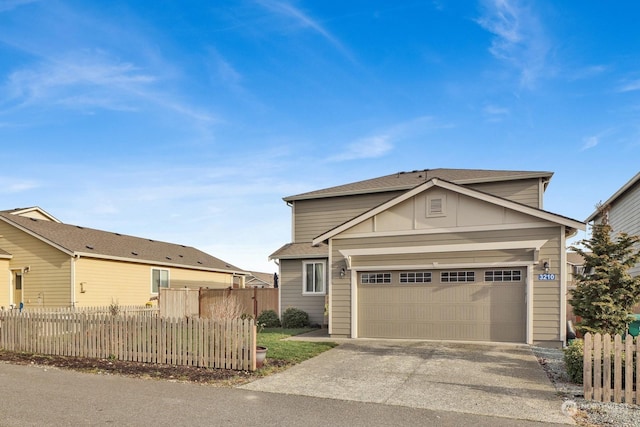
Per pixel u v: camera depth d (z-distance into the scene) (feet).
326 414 20.51
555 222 40.04
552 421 19.40
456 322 43.04
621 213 69.56
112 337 35.06
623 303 31.89
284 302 62.69
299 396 23.67
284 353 36.35
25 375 29.40
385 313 45.65
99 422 19.34
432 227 44.45
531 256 40.96
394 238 45.80
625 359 22.08
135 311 53.72
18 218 66.90
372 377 28.02
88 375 29.30
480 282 42.57
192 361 31.83
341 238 48.06
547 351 36.81
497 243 41.91
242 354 30.27
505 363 32.01
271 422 19.38
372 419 19.79
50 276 62.08
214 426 18.88
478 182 60.23
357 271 46.98
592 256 33.12
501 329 41.57
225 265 101.96
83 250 62.85
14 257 64.28
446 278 43.80
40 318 38.52
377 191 65.26
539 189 57.88
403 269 44.98
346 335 46.57
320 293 60.95
